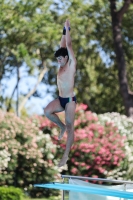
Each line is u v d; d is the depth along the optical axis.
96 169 32.62
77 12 49.84
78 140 32.53
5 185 30.78
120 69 45.59
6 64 57.75
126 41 51.72
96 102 58.28
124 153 32.94
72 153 32.53
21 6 46.47
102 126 33.28
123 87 45.22
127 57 52.06
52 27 46.59
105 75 55.00
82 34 51.03
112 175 32.69
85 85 56.84
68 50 12.41
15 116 31.44
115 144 32.84
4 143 30.20
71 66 12.41
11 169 30.61
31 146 30.97
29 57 49.41
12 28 46.88
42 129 32.78
